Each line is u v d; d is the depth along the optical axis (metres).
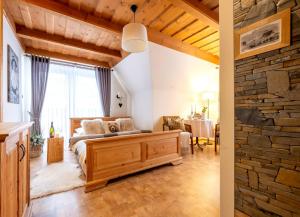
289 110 0.77
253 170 0.92
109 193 2.14
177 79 4.88
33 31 3.17
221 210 1.11
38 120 4.04
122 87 5.66
